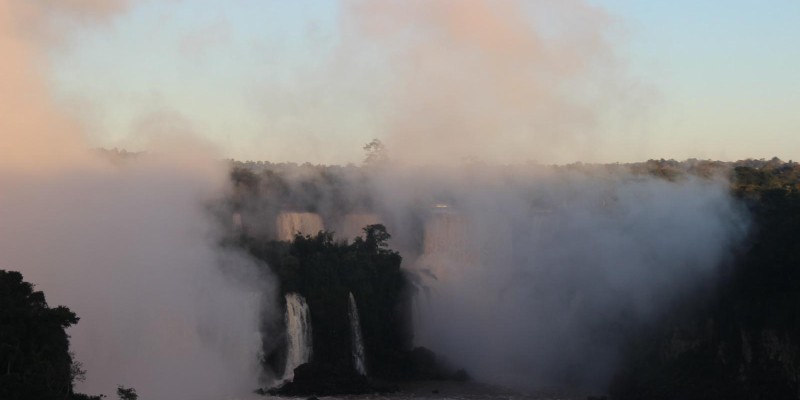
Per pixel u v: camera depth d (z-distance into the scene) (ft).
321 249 562.66
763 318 456.04
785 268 458.91
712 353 477.77
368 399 475.31
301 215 632.79
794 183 623.77
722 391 454.40
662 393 468.34
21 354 328.90
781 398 440.04
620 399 483.10
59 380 338.75
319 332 533.55
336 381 490.90
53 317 357.20
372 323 548.72
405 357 538.06
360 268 552.82
